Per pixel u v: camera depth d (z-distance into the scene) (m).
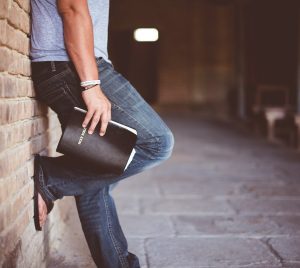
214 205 3.93
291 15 12.65
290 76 12.75
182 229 3.23
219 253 2.75
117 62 16.92
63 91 1.87
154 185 4.72
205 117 13.93
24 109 1.83
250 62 14.05
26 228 1.91
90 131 1.79
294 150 7.48
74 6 1.73
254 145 8.01
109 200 2.12
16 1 1.70
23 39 1.81
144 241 2.97
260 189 4.57
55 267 2.49
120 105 1.87
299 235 3.12
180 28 15.73
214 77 15.83
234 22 15.61
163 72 15.88
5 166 1.57
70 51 1.77
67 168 1.99
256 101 11.34
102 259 2.10
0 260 1.52
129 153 1.81
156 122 1.92
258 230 3.22
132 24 15.70
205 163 6.09
